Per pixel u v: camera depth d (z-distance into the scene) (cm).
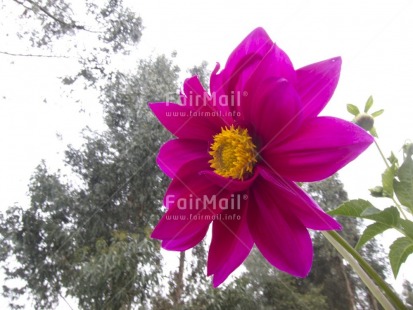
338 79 40
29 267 327
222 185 42
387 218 43
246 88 43
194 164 47
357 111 53
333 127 39
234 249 44
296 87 41
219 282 43
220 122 47
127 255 285
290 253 40
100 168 345
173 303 268
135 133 298
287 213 41
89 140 368
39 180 353
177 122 48
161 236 44
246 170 44
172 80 337
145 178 304
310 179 40
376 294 38
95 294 282
